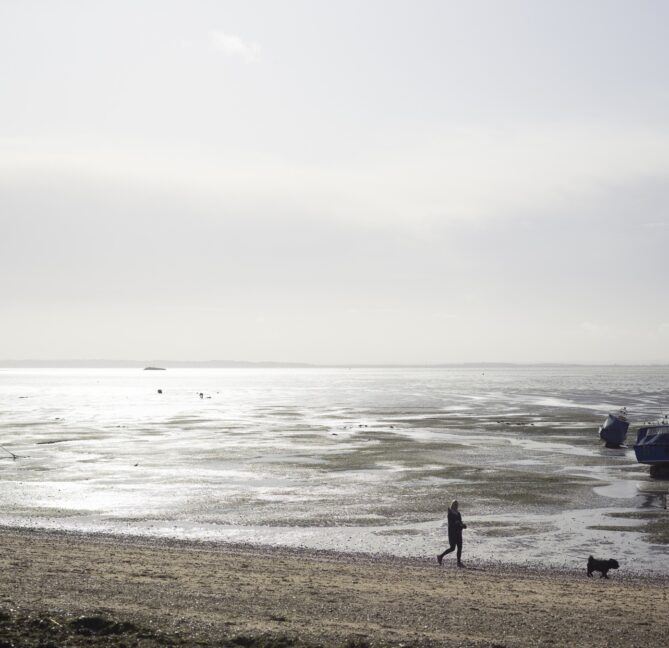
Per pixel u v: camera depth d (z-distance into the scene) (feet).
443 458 173.58
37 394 564.30
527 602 58.49
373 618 51.03
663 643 46.68
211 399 483.92
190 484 136.56
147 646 41.04
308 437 222.48
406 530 99.71
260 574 68.03
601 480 141.90
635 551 88.38
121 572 64.90
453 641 44.21
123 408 380.78
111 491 129.08
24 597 51.34
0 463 164.96
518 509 113.80
